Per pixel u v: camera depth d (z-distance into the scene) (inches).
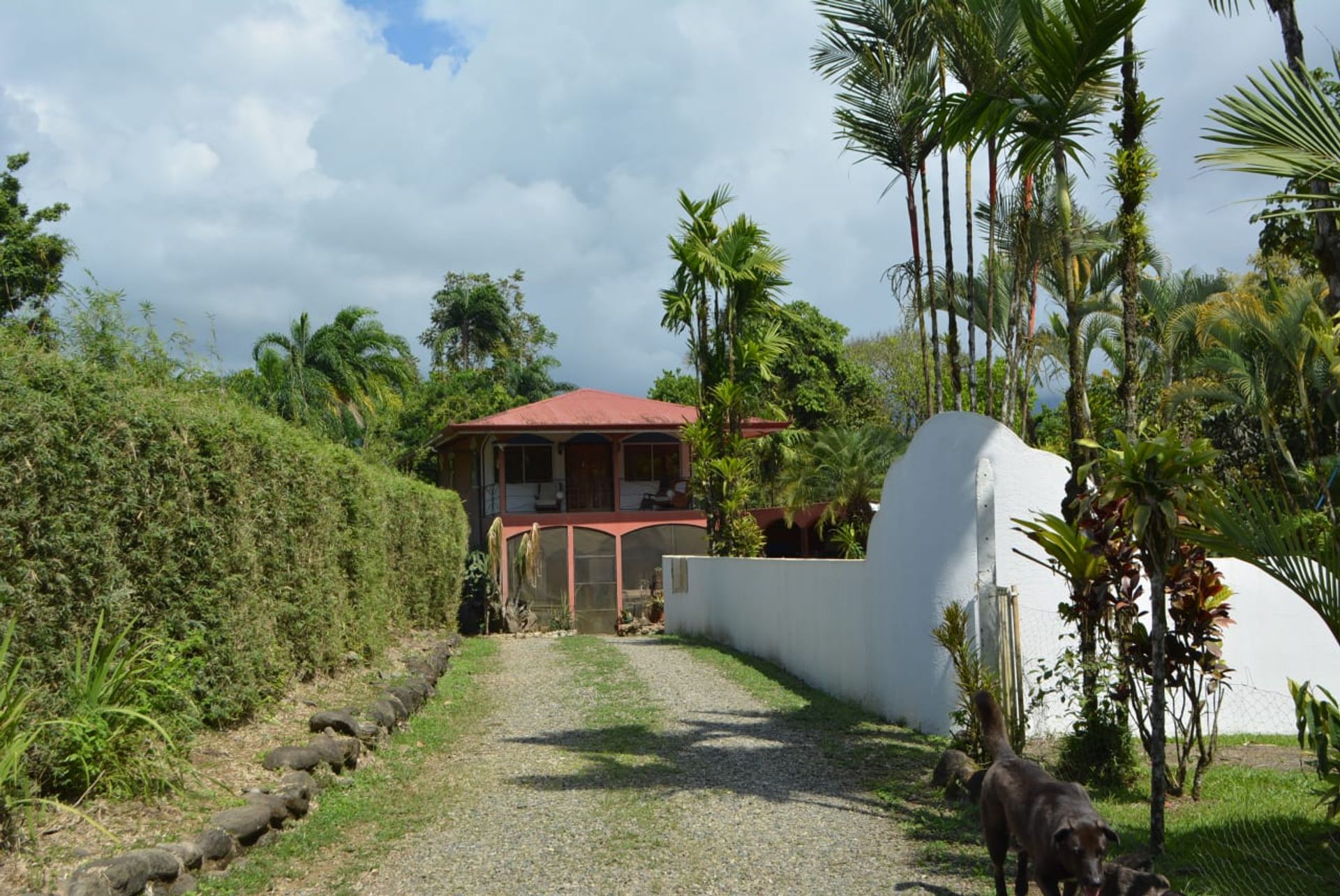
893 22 483.8
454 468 1478.8
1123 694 298.2
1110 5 307.1
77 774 221.8
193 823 225.6
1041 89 339.6
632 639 866.1
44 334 259.8
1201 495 221.3
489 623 1110.4
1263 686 406.3
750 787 313.0
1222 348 694.5
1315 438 659.4
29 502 214.8
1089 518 288.8
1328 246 266.8
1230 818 258.8
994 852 205.8
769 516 1167.0
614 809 287.1
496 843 253.0
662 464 1275.8
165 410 276.2
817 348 1669.5
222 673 297.7
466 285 2256.4
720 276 835.4
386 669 486.0
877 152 507.5
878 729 400.2
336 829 257.9
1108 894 185.0
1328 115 216.1
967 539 385.7
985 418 395.9
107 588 240.8
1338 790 231.3
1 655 193.2
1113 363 900.6
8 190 877.8
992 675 338.6
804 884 222.4
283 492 362.9
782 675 573.6
